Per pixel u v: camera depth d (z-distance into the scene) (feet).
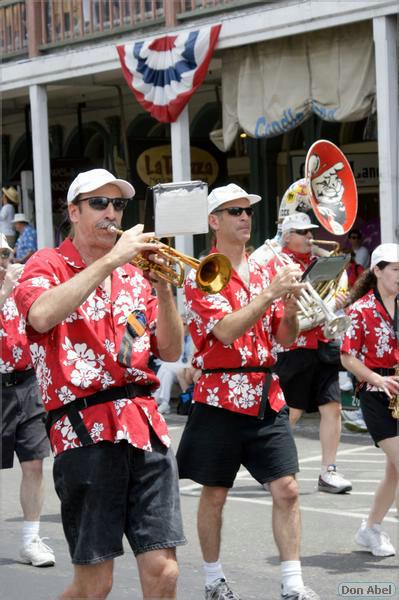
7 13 69.10
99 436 18.37
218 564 24.07
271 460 23.53
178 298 57.77
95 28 64.23
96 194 18.79
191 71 56.59
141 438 18.52
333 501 35.42
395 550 28.71
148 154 71.72
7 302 28.25
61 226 74.23
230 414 23.68
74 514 18.71
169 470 18.89
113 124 78.54
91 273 17.71
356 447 45.60
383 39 47.44
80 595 18.57
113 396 18.60
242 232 24.54
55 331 18.56
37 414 28.91
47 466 42.65
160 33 58.39
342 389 49.98
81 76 65.21
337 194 33.94
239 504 35.63
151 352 19.69
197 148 71.10
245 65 55.93
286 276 22.65
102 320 18.76
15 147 86.74
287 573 23.06
